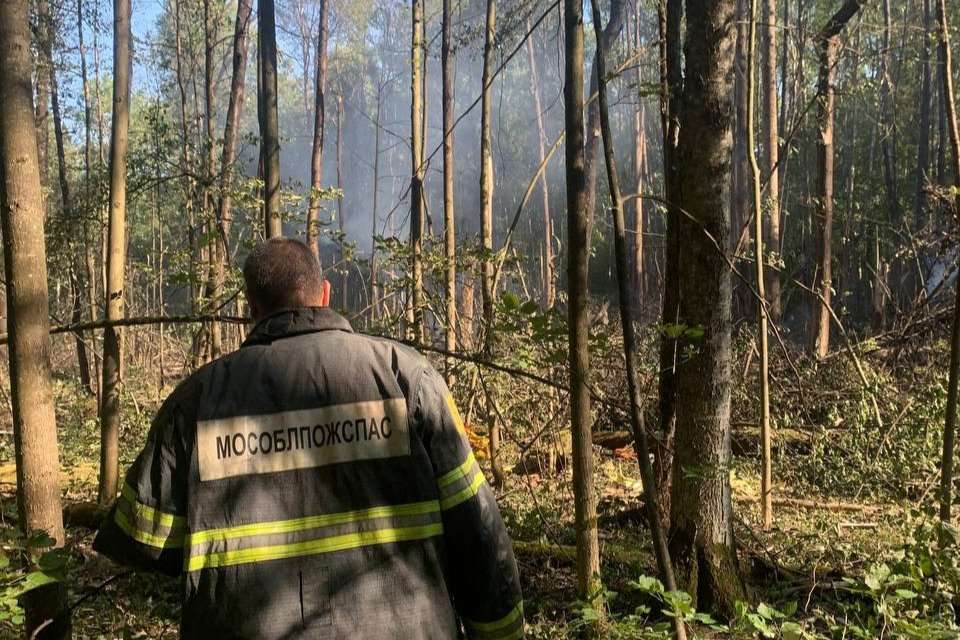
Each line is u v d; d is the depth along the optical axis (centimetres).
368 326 732
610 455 788
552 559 496
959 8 1677
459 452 170
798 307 1834
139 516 162
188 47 1509
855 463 702
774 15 1251
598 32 316
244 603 156
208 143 885
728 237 424
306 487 162
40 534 223
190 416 165
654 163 2714
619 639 324
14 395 240
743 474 749
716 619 414
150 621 405
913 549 329
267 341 171
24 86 235
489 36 789
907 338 931
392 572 160
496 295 591
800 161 2234
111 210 603
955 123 539
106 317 600
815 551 503
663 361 513
